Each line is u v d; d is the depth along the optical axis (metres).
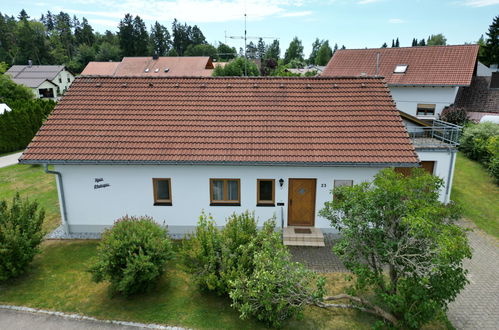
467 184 18.56
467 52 29.11
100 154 12.39
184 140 12.92
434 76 28.50
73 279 10.51
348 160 12.00
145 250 9.48
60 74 67.31
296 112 13.92
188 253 9.38
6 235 9.88
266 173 12.63
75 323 8.62
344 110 13.90
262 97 14.66
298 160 12.07
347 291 8.46
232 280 8.75
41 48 103.81
